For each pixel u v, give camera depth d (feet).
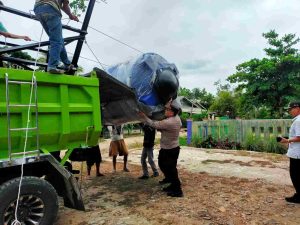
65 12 17.72
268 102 75.66
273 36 75.31
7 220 12.80
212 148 46.01
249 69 77.56
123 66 21.27
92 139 17.11
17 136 13.56
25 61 17.57
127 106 20.72
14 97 13.53
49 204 13.74
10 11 16.11
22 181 12.93
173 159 20.54
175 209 17.97
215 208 17.99
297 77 72.23
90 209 18.48
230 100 116.57
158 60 20.88
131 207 18.66
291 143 18.74
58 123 15.15
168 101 20.67
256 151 41.88
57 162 14.61
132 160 36.17
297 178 18.57
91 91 16.72
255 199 19.58
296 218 16.35
